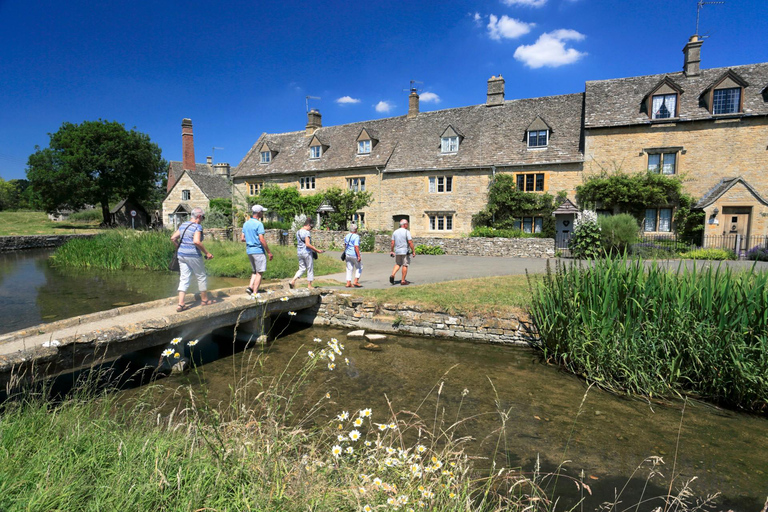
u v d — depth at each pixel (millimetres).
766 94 20219
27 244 28875
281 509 2160
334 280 11367
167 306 7465
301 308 9336
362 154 30328
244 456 2531
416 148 28344
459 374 6250
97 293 11992
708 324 5582
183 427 3383
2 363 4289
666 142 21391
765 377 5000
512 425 4648
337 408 4922
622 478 3693
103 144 43531
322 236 23531
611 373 5977
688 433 4578
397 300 8750
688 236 20688
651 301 5996
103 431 2996
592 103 23406
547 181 23766
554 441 4316
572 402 5340
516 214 24547
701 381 5625
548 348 7035
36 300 11008
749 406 5238
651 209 21906
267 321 8086
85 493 2227
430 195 27016
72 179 41688
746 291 5516
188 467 2475
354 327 9000
